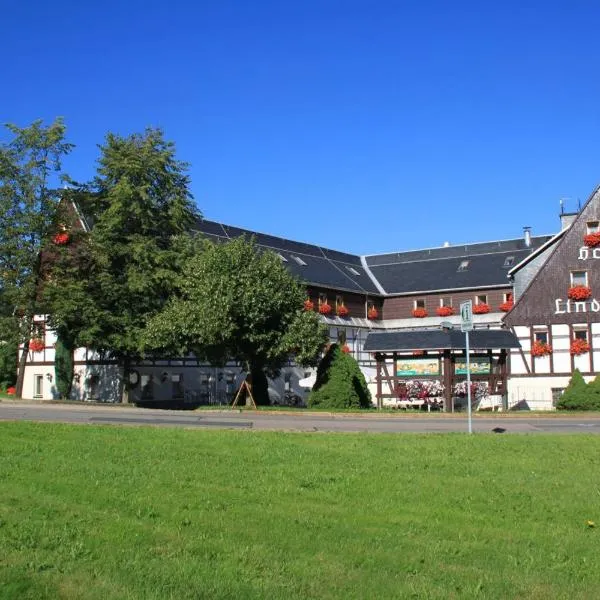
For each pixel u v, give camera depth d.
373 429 20.09
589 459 13.20
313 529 8.12
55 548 7.20
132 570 6.59
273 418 24.55
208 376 45.81
